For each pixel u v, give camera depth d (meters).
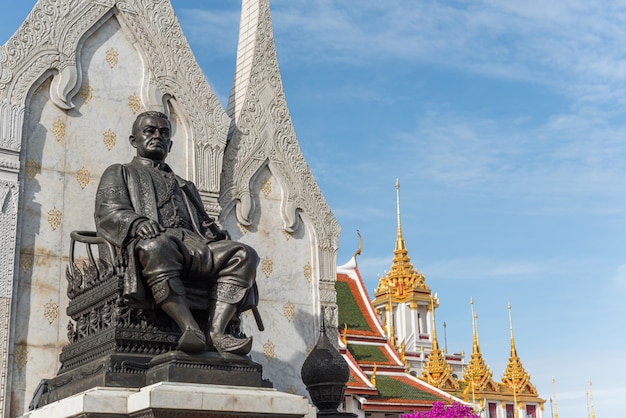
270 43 15.10
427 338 69.94
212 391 8.69
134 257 9.16
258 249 14.19
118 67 13.34
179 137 13.69
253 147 14.47
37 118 12.50
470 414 26.02
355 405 33.22
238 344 9.20
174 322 9.51
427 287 70.75
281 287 14.26
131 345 9.12
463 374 69.06
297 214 14.76
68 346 10.05
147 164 10.55
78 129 12.81
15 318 11.72
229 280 9.53
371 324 38.38
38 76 12.53
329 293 14.73
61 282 12.20
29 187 12.23
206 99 13.96
